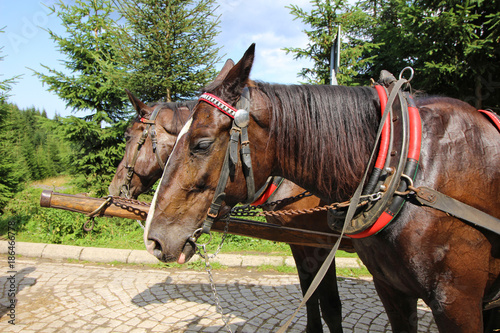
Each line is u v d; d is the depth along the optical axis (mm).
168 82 6355
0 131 8969
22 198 9125
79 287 4234
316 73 7820
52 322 3314
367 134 1485
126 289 4168
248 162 1371
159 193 1398
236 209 2250
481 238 1330
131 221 7066
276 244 5938
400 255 1351
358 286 4172
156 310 3586
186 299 3871
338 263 4805
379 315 3383
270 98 1480
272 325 3230
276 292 4059
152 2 6270
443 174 1322
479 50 4508
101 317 3428
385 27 5887
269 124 1450
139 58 6375
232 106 1401
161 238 1358
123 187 3453
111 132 7414
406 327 1693
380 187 1317
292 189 2559
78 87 7484
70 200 2463
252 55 1391
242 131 1368
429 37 4863
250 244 5934
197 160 1367
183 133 1408
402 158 1310
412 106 1426
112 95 7672
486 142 1404
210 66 6754
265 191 2582
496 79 4945
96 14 7473
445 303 1312
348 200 1518
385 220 1309
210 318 3393
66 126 7219
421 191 1276
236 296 3949
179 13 6340
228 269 4949
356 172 1470
